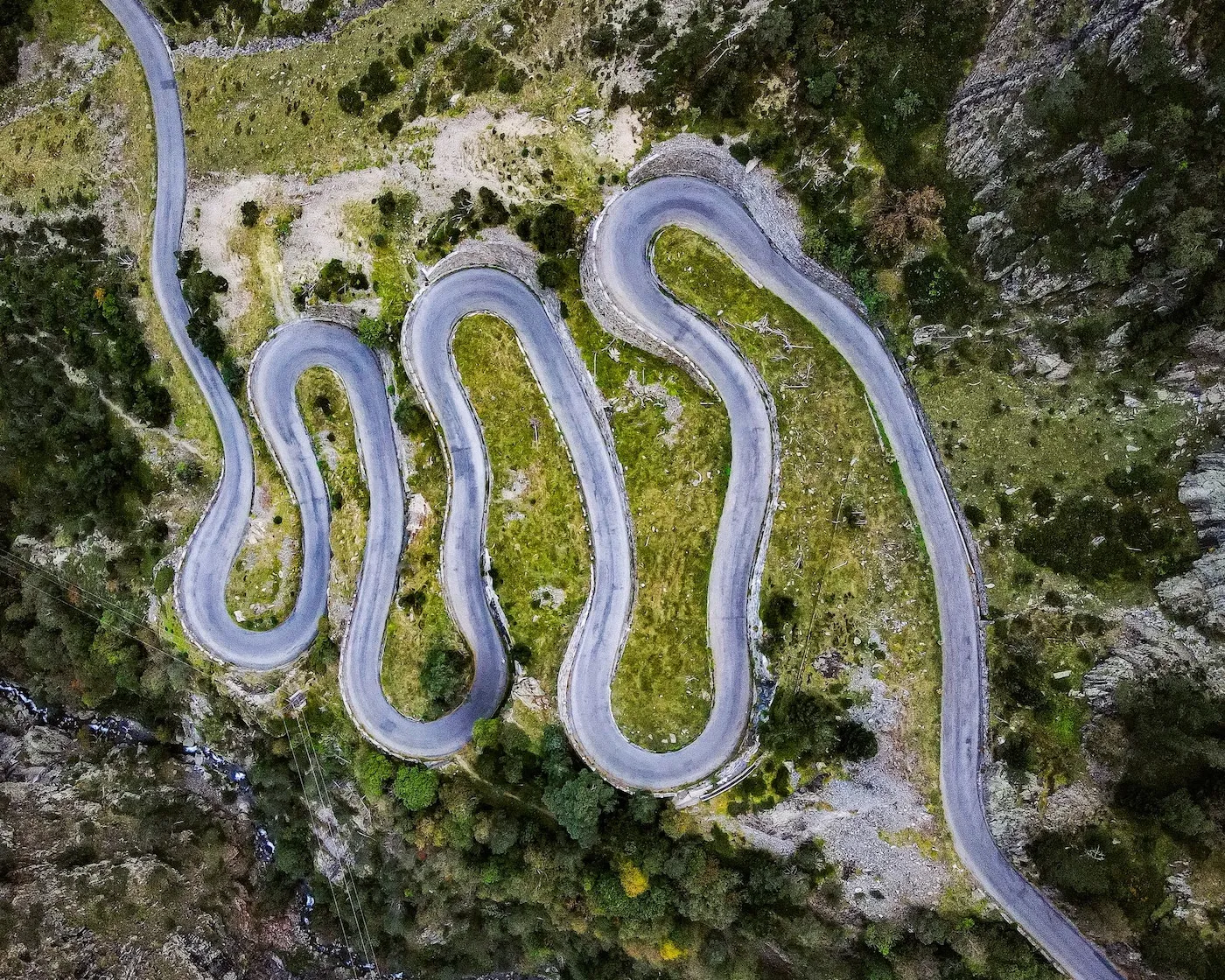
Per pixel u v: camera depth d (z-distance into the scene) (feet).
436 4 157.07
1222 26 112.68
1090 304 132.05
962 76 131.95
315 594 175.01
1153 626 132.16
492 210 155.63
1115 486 134.10
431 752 161.17
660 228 150.20
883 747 142.31
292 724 170.50
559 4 149.07
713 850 148.77
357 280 164.96
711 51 140.77
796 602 144.05
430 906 177.88
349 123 162.81
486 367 158.92
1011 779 138.41
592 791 142.92
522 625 154.81
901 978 143.84
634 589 151.02
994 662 139.74
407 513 166.61
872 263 141.49
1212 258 117.60
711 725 147.64
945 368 141.90
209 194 174.40
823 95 136.46
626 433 152.97
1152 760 130.31
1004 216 132.16
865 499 144.05
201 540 176.86
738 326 147.95
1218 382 128.88
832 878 148.05
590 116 150.20
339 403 171.94
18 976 169.89
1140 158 120.67
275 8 167.84
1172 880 130.21
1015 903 140.87
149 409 176.86
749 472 148.46
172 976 178.91
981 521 140.05
